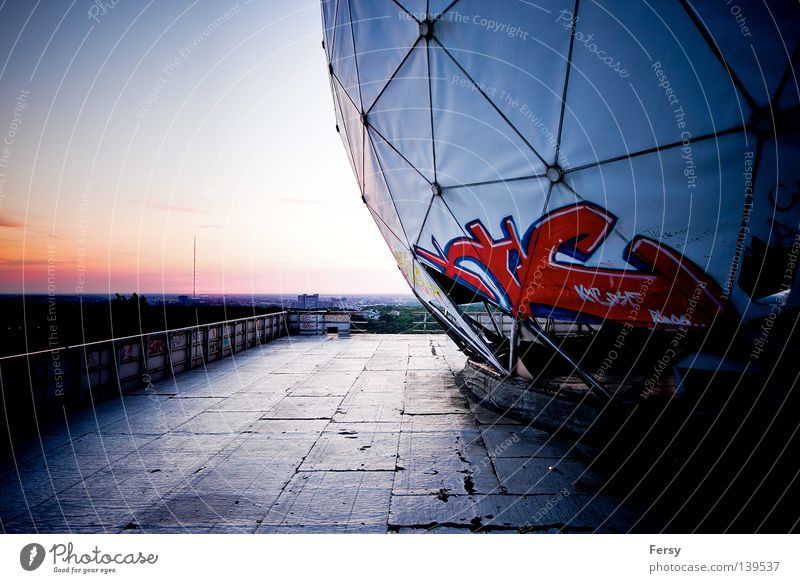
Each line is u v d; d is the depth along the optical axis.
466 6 5.73
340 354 17.94
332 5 8.22
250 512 5.27
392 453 7.06
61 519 5.12
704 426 6.02
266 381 12.53
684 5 4.58
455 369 14.42
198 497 5.62
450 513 5.22
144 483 6.00
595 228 5.79
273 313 23.00
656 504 5.38
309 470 6.41
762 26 4.44
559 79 5.41
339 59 8.55
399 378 12.99
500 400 9.49
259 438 7.77
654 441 6.43
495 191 6.55
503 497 5.59
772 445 5.34
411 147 7.29
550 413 8.23
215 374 13.58
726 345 6.06
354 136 9.32
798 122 4.49
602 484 5.90
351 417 9.02
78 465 6.59
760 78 4.53
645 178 5.27
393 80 6.96
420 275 9.44
